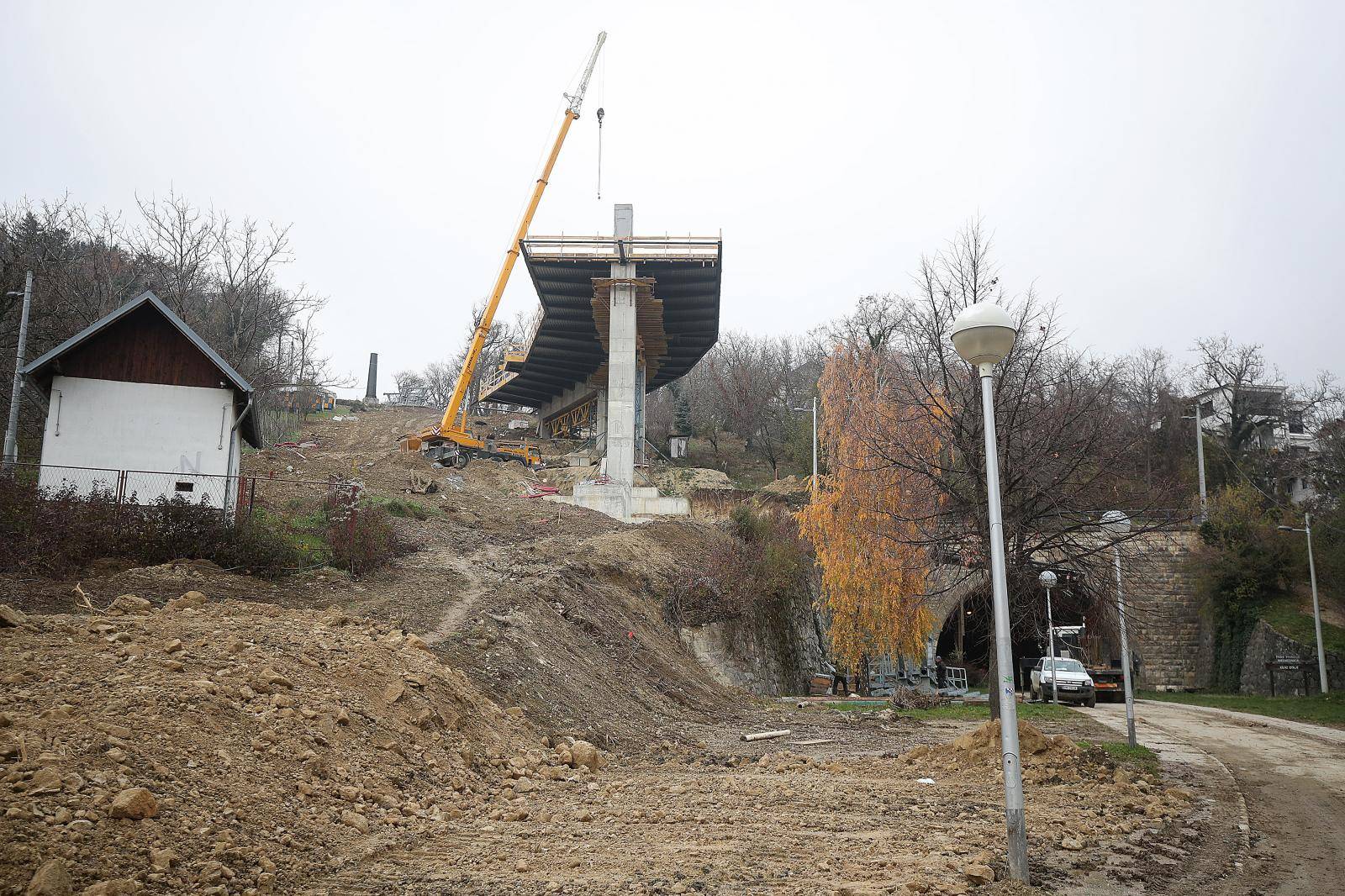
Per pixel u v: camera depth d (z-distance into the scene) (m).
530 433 78.31
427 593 18.92
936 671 37.09
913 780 12.27
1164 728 21.14
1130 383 59.81
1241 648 39.16
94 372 20.61
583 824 8.62
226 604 12.82
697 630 28.00
